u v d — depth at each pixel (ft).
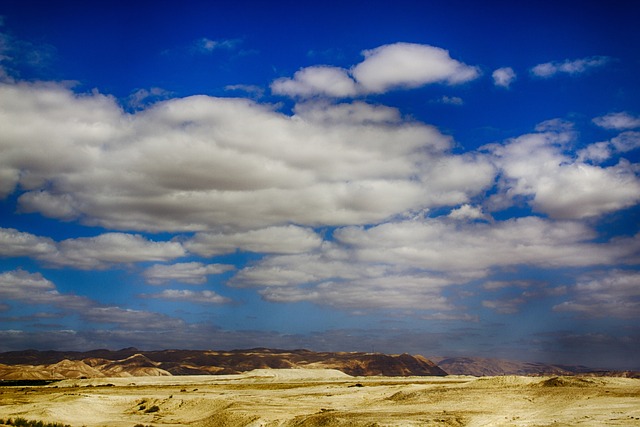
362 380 602.85
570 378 297.12
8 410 344.69
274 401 349.00
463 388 308.81
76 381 645.10
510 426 214.69
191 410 354.54
